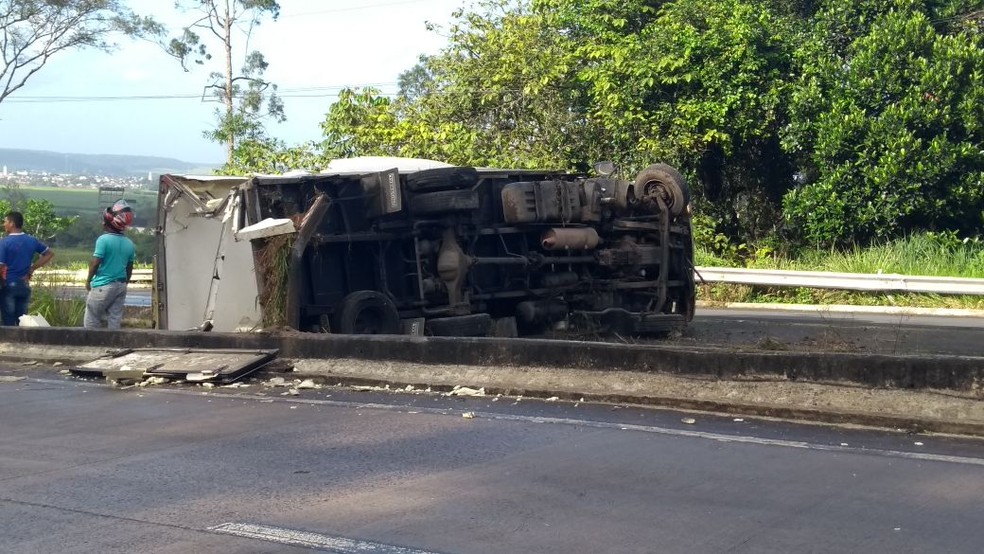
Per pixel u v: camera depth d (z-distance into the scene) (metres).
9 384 10.59
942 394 7.12
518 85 25.44
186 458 7.03
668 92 23.52
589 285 14.39
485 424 7.79
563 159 25.02
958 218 21.08
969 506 5.45
